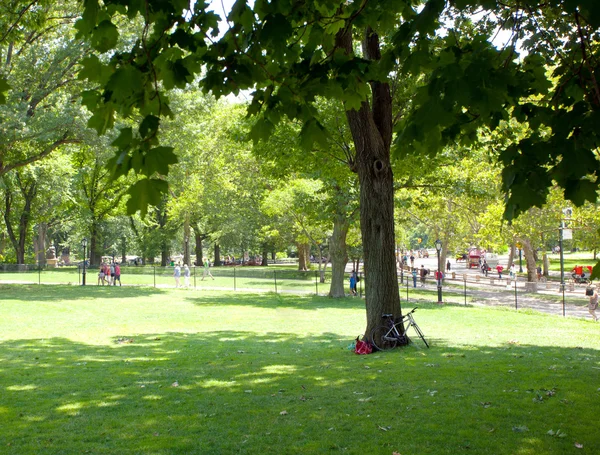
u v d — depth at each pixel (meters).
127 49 27.00
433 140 4.59
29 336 16.98
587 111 4.20
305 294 34.69
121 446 6.28
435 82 3.76
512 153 4.20
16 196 58.09
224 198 54.44
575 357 11.66
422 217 52.56
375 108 13.27
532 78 4.95
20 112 27.08
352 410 7.48
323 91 4.46
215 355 13.17
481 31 9.06
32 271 56.16
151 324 20.50
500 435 6.22
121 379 10.20
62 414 7.72
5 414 7.74
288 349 14.26
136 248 72.00
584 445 5.84
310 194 30.84
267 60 4.43
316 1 4.53
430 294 37.09
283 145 22.88
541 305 30.30
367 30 11.91
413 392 8.37
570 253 104.31
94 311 24.31
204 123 37.78
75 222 63.03
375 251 13.44
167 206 56.25
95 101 3.63
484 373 9.70
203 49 4.32
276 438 6.41
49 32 29.55
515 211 4.18
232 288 39.31
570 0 2.98
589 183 4.07
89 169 45.12
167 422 7.21
